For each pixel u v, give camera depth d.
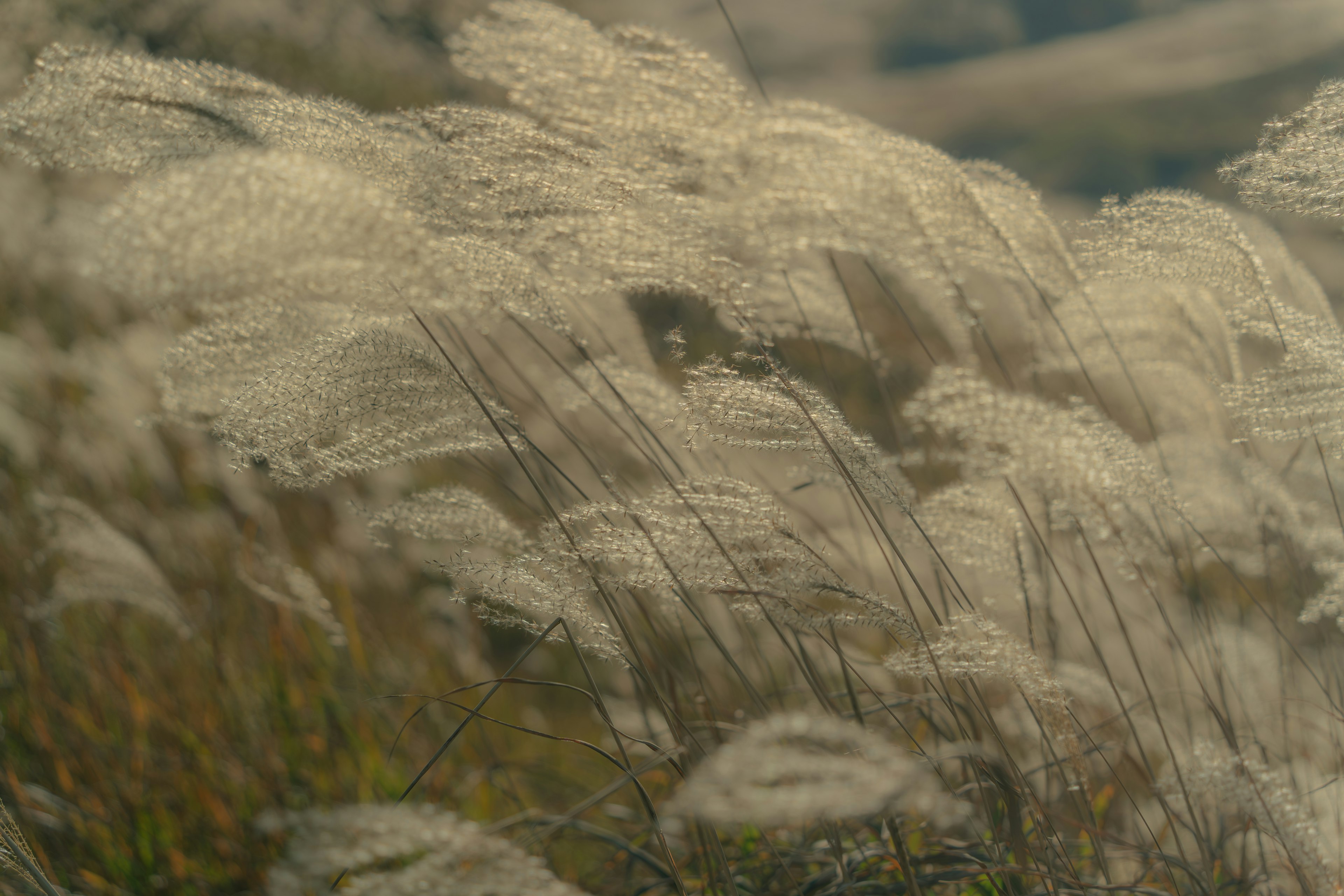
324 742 3.92
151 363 4.81
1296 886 3.46
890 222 3.37
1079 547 3.77
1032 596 3.55
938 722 3.59
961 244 3.41
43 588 4.36
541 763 4.01
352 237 3.00
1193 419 3.77
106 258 2.97
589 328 3.66
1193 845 3.56
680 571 3.18
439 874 2.97
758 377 3.31
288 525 5.11
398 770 3.89
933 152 3.41
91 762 3.84
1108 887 3.30
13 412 4.74
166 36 7.78
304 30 8.46
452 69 9.15
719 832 3.51
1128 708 3.45
